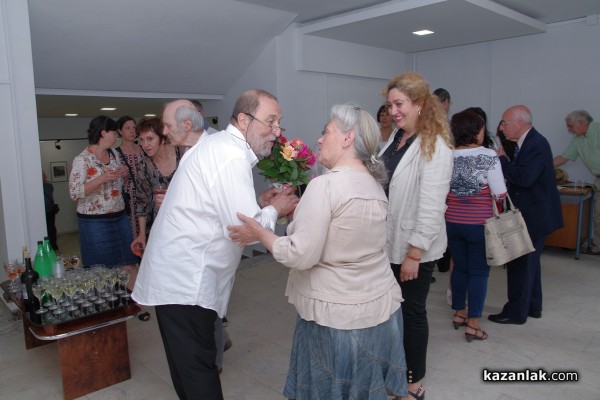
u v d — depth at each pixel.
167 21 4.05
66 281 2.48
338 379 1.57
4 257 3.51
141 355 2.86
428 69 6.34
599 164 4.70
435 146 2.02
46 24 3.63
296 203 1.90
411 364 2.21
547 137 5.43
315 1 4.23
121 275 2.62
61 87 4.48
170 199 1.84
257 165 1.96
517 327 3.15
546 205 3.08
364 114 1.65
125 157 3.48
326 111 5.58
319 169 2.11
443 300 3.69
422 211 2.03
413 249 2.04
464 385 2.45
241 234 1.66
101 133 3.15
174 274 1.80
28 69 3.29
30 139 3.34
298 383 1.71
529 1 4.36
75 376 2.39
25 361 2.84
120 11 3.77
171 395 2.43
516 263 3.12
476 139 2.76
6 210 3.30
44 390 2.51
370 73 5.95
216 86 5.38
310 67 5.18
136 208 3.27
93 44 3.99
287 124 5.11
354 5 4.40
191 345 1.83
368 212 1.54
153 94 5.11
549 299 3.67
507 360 2.70
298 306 1.65
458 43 5.80
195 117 2.22
